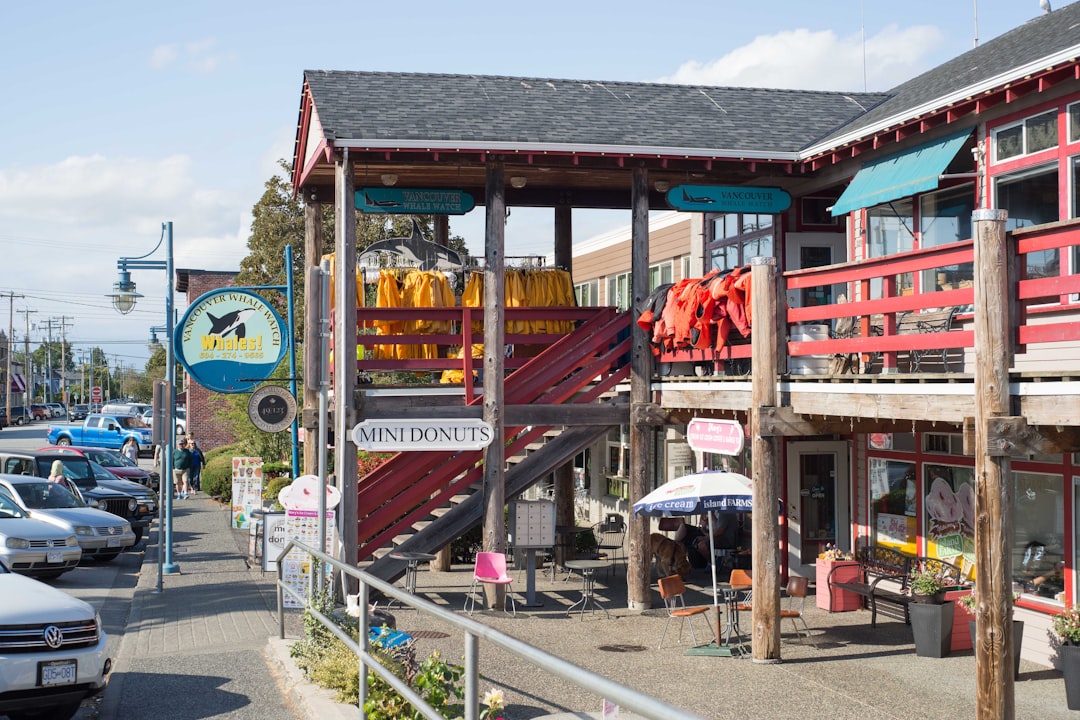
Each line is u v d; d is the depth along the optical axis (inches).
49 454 1064.2
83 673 382.9
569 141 607.5
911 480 622.2
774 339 486.9
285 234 1590.8
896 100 647.1
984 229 339.9
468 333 627.5
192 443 1557.6
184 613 623.5
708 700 428.5
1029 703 430.6
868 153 624.1
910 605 516.1
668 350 619.8
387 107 642.2
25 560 726.5
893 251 626.2
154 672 466.0
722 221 804.0
